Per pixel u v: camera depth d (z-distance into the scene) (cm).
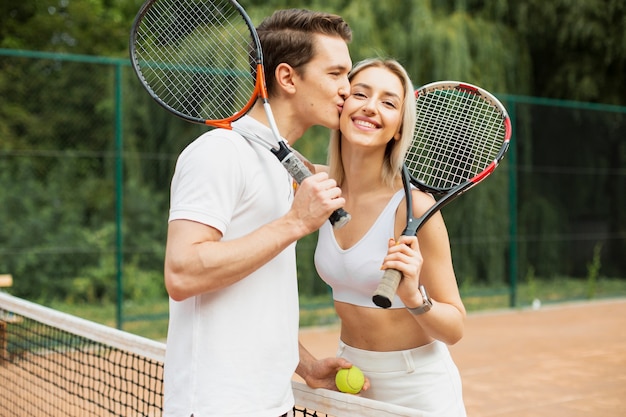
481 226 1020
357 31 1015
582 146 1080
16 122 1017
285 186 177
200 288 160
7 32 1286
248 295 170
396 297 204
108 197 1037
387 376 210
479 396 516
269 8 1058
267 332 171
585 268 1082
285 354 175
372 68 203
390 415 177
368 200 210
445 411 209
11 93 1018
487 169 213
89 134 1046
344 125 200
